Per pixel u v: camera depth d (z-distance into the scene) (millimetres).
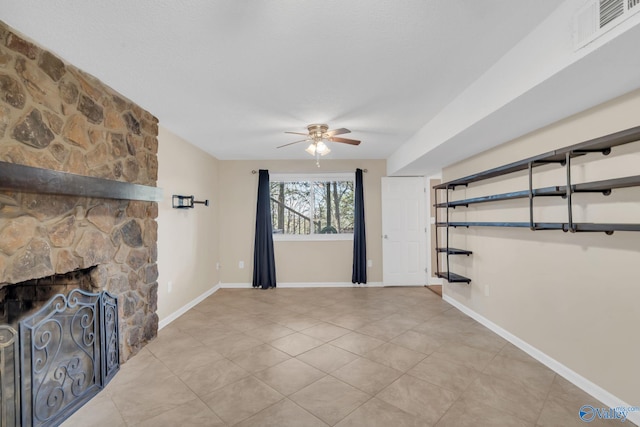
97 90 2191
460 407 1868
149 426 1719
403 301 4238
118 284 2408
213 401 1945
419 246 5172
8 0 1366
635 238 1731
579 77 1591
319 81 2264
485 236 3230
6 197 1523
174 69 2064
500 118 2189
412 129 3471
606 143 1746
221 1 1423
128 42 1743
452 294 4047
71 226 1944
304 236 5227
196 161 4203
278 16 1536
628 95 1766
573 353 2127
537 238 2479
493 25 1645
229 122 3158
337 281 5195
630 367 1749
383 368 2354
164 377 2236
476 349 2678
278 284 5188
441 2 1454
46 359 1753
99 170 2189
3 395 1572
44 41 1706
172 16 1522
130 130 2572
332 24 1608
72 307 1909
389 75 2182
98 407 1887
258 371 2318
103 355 2125
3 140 1506
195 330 3170
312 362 2459
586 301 2031
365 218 5195
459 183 3445
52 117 1799
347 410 1847
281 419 1771
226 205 5156
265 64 2018
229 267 5145
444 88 2398
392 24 1616
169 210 3463
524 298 2633
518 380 2166
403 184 5176
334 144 4168
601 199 1912
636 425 1686
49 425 1691
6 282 1519
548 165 2348
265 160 5172
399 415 1797
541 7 1522
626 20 1235
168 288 3422
